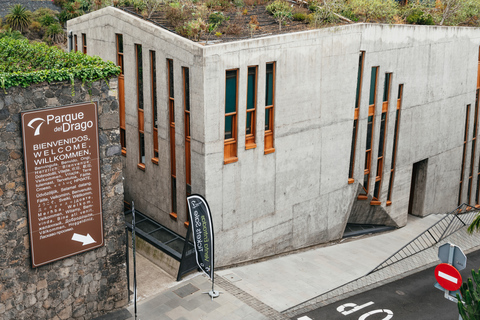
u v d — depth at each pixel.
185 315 19.69
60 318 18.28
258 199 24.16
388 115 29.11
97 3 29.95
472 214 35.19
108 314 19.58
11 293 16.86
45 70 15.98
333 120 26.22
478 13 34.53
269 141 23.89
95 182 18.09
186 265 22.42
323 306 21.09
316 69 24.55
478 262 26.08
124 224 19.42
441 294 22.39
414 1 36.00
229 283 22.44
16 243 16.64
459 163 35.31
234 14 29.73
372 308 21.06
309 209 26.72
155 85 24.25
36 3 47.72
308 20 28.02
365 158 29.20
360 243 29.06
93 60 17.83
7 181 16.00
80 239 18.14
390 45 27.80
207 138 21.44
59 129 16.69
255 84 22.58
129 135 26.48
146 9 26.53
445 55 31.34
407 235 30.83
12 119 15.66
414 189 33.84
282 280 23.42
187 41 21.14
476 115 35.66
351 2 29.02
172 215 24.69
